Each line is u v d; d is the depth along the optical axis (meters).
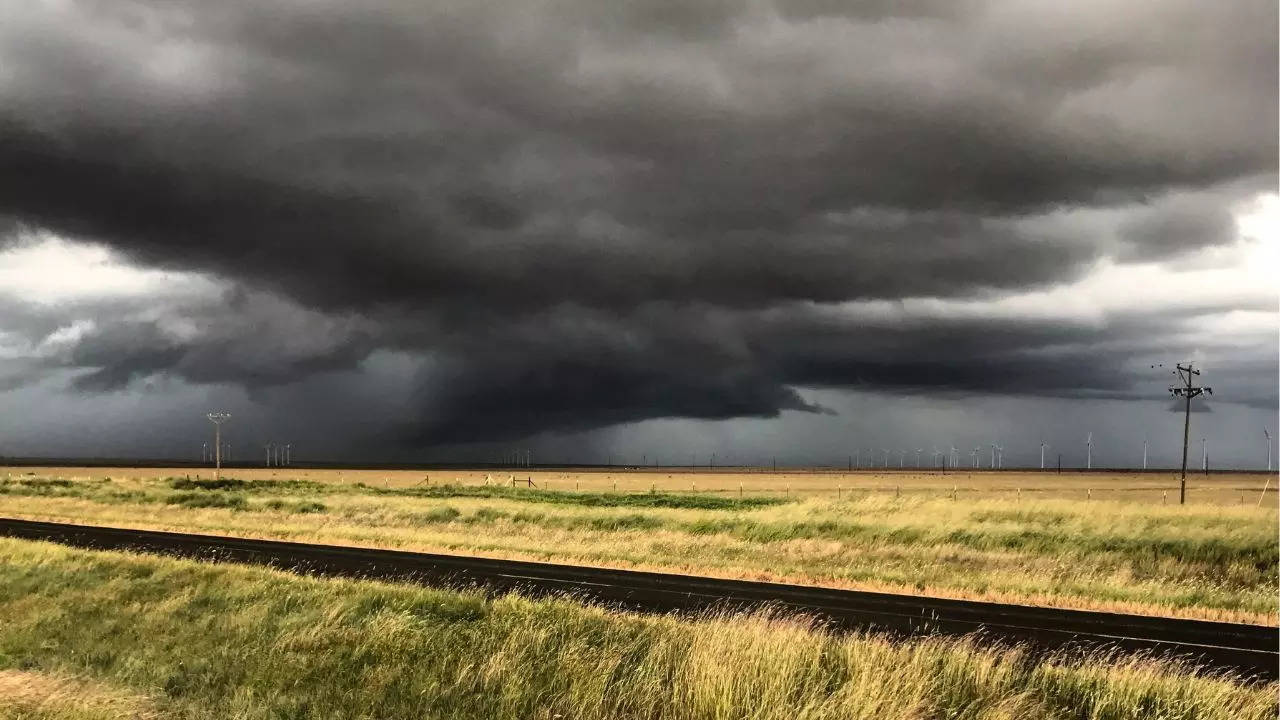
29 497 65.06
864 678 9.26
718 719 8.92
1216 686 10.31
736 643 10.69
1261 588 22.67
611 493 80.94
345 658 11.93
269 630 13.93
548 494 78.06
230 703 10.21
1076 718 9.38
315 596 15.93
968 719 9.04
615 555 28.72
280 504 56.28
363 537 34.78
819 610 18.02
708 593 20.36
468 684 10.44
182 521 42.78
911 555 28.97
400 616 13.55
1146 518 34.16
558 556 28.52
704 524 38.19
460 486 95.31
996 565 26.53
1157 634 15.78
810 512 40.91
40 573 20.19
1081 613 18.14
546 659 11.27
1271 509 36.72
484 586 21.05
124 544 30.58
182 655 12.86
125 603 17.14
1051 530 31.45
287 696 10.41
